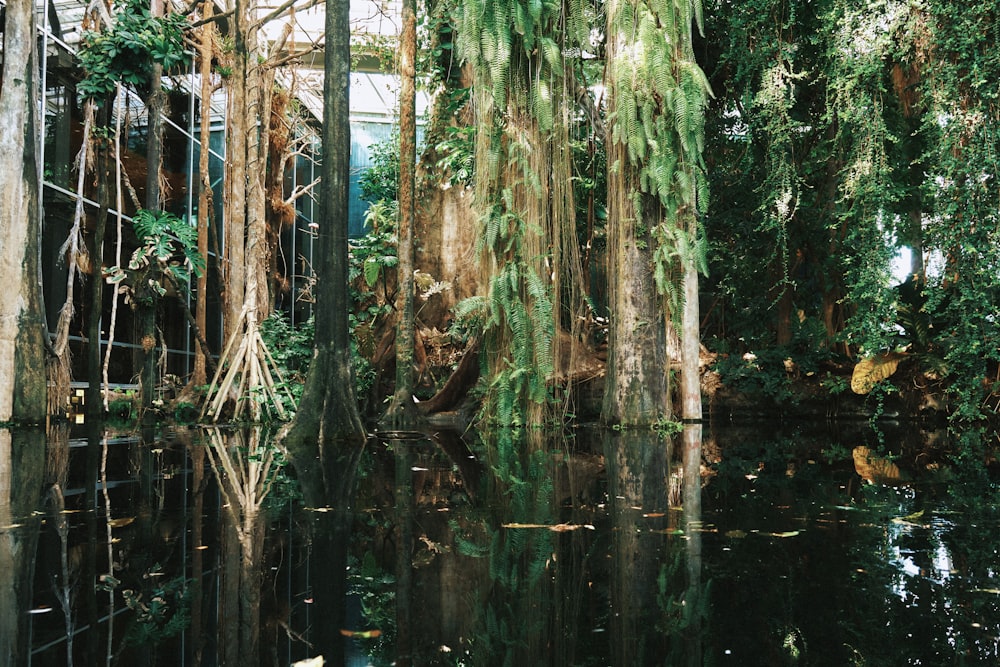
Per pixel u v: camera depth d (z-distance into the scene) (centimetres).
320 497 332
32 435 709
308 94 1898
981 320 706
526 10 686
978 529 253
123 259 1254
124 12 867
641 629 151
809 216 1221
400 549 227
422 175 1256
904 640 142
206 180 1252
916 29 770
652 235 740
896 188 848
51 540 242
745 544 230
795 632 148
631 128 709
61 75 1115
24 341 800
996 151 698
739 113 1127
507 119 730
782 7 976
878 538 238
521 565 206
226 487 366
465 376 952
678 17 726
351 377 629
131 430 808
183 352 1409
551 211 750
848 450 580
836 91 880
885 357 1014
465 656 137
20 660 136
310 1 1162
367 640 147
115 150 1168
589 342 1012
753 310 1355
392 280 1262
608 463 472
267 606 170
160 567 205
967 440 681
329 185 618
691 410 918
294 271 1883
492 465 460
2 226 794
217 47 1360
